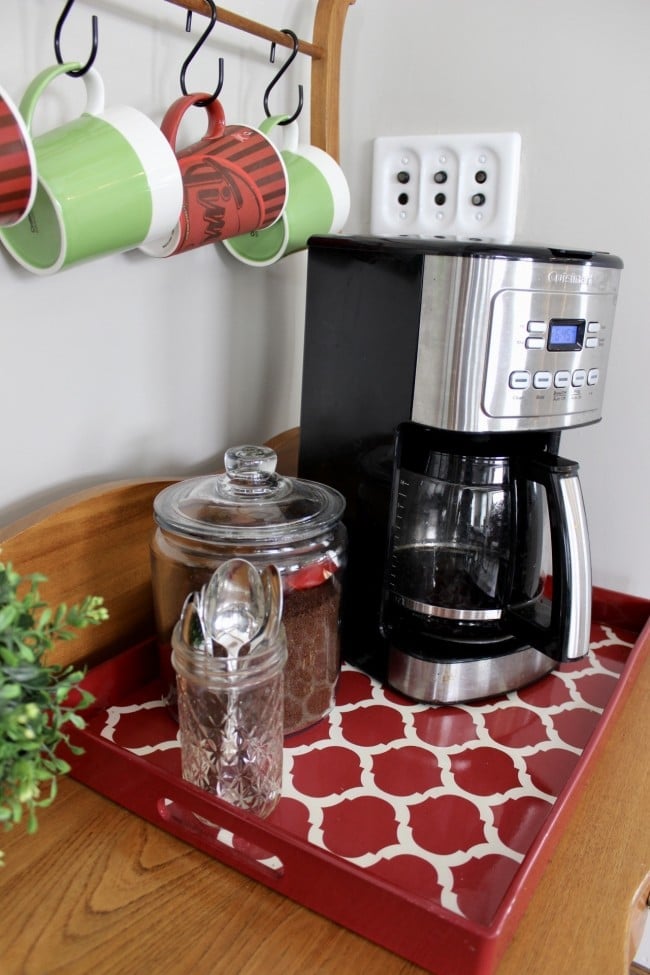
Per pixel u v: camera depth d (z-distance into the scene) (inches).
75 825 20.0
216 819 18.5
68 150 19.6
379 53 32.0
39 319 22.9
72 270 23.6
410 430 25.0
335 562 23.5
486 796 21.3
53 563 22.8
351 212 34.3
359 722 24.3
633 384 30.3
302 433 26.9
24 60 21.0
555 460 23.5
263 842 17.9
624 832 20.1
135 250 25.5
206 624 19.3
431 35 30.8
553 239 30.5
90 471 25.8
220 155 23.8
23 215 18.3
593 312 23.7
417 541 26.1
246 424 32.6
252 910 17.6
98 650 24.9
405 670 25.1
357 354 24.5
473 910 17.6
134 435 27.2
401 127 32.3
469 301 21.3
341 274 24.3
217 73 27.4
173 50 25.5
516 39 29.3
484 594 25.9
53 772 18.8
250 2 28.1
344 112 33.4
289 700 23.0
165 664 23.6
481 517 25.7
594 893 18.2
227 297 30.0
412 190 32.3
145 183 20.6
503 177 30.4
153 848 19.3
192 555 22.2
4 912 17.3
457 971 16.1
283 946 16.8
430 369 22.5
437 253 21.5
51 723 18.6
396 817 20.4
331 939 17.0
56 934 16.8
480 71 30.2
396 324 23.0
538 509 26.1
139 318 26.3
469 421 22.3
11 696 13.3
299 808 20.6
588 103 28.6
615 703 24.0
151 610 26.7
